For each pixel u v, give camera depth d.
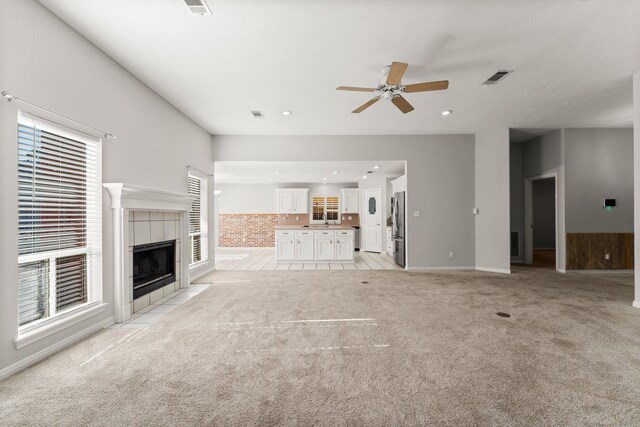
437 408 1.80
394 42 2.92
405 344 2.69
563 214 6.00
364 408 1.80
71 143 2.73
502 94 4.19
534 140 6.75
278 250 7.46
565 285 4.86
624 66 3.41
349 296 4.27
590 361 2.35
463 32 2.76
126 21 2.59
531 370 2.23
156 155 4.09
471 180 6.32
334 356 2.47
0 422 1.67
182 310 3.67
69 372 2.21
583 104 4.61
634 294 4.02
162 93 4.10
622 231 6.02
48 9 2.43
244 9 2.44
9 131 2.12
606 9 2.44
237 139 6.26
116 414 1.75
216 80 3.73
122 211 3.23
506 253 5.88
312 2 2.36
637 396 1.91
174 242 4.58
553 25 2.66
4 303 2.11
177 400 1.88
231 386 2.04
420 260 6.37
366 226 9.88
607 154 5.99
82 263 2.91
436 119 5.31
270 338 2.83
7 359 2.13
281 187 10.99
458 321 3.24
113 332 2.98
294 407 1.82
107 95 3.12
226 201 11.14
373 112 4.91
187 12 2.48
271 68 3.44
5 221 2.10
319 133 6.18
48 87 2.44
